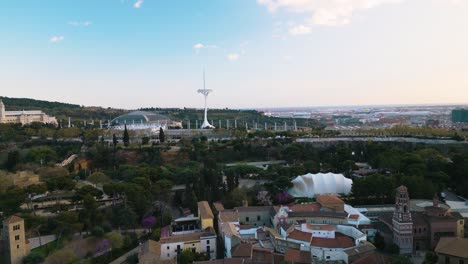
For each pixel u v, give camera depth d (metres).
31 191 160.00
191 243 127.06
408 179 174.25
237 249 113.50
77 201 165.00
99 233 138.50
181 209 173.25
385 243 129.00
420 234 127.81
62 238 136.50
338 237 122.75
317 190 182.50
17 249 123.31
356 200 172.38
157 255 114.50
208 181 186.25
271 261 109.06
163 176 198.75
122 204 161.38
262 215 154.88
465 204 160.00
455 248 109.81
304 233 124.44
